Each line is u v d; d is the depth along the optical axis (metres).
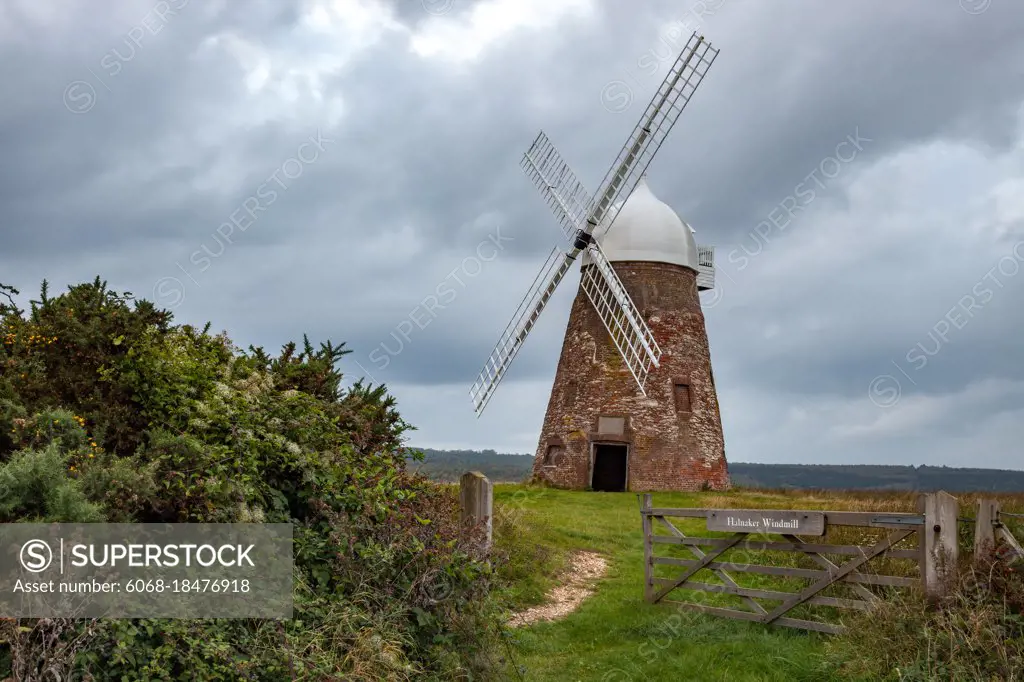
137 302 9.92
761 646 10.56
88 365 9.03
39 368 8.79
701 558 12.53
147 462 7.90
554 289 37.91
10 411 7.69
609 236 39.09
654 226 39.09
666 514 13.05
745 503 27.06
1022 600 8.88
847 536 14.73
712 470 38.03
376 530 8.70
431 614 8.62
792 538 11.45
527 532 17.41
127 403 8.77
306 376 10.83
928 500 9.92
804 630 11.16
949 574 9.55
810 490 36.56
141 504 7.32
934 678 8.34
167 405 8.69
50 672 5.76
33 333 9.10
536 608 13.55
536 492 33.19
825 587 11.02
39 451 7.09
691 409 38.34
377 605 8.20
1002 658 8.27
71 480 6.78
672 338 38.44
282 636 7.09
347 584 8.26
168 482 7.56
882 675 8.93
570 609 13.58
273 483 8.79
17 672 5.61
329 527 8.61
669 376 38.06
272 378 9.86
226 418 8.46
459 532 9.50
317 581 8.15
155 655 6.33
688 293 39.50
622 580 15.57
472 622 8.83
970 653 8.54
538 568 15.45
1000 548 9.57
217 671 6.68
